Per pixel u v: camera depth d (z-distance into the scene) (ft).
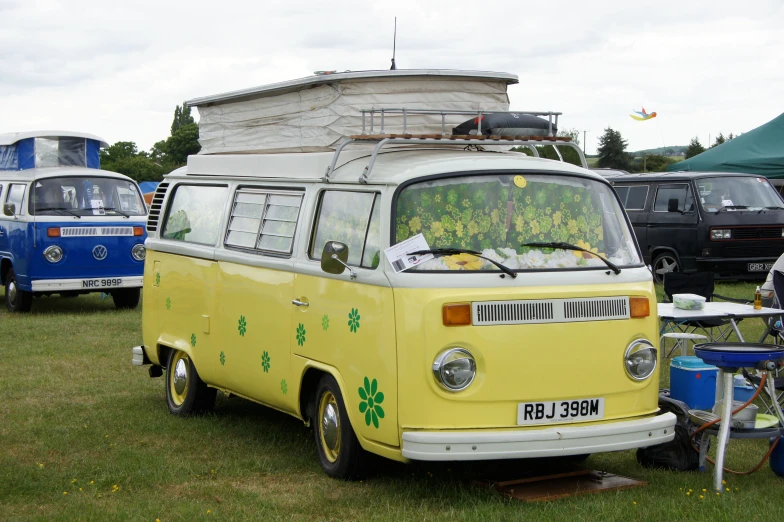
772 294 33.04
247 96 27.22
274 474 22.25
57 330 45.98
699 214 60.64
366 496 20.35
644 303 20.81
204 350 26.96
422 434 18.66
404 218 20.03
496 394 19.21
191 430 26.61
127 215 54.49
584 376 19.90
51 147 57.72
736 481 21.22
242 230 25.75
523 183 21.02
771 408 26.86
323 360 21.54
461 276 19.42
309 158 23.62
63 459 23.63
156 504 19.94
